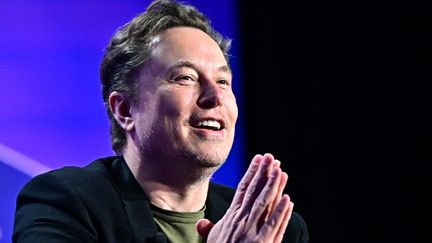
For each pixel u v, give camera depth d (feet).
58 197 8.02
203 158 8.25
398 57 17.88
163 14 9.12
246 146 17.48
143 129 8.59
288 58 17.88
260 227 6.91
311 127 18.04
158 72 8.57
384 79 17.92
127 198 8.44
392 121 17.90
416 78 17.75
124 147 9.18
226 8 17.06
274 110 17.74
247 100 17.58
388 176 17.92
